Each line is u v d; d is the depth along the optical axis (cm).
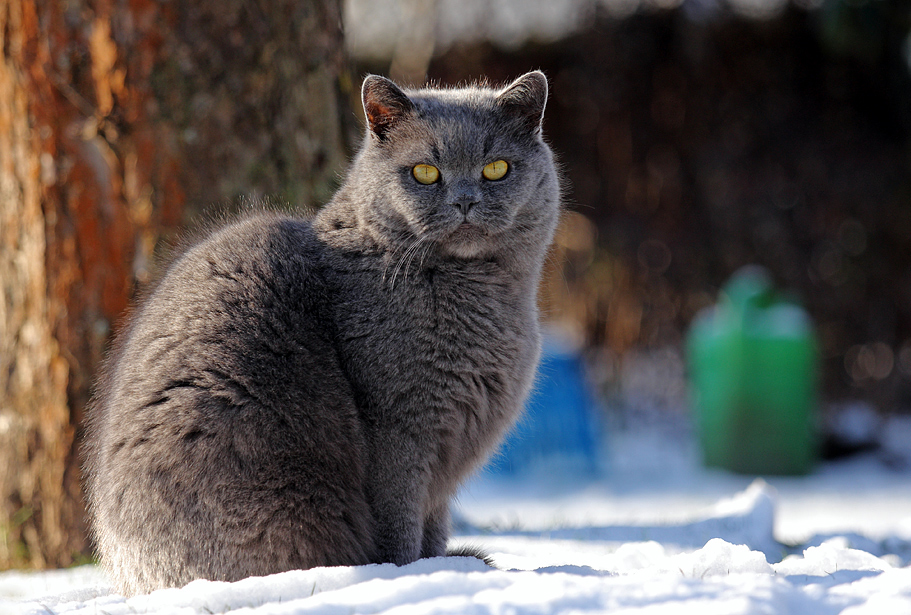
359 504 437
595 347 1496
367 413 439
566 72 1475
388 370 440
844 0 1330
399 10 1617
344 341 444
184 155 612
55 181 608
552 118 1495
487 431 473
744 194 1452
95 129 600
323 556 427
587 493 1090
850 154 1456
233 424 413
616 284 1487
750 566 423
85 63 602
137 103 602
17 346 630
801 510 947
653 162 1466
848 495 1051
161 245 609
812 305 1452
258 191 629
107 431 446
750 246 1452
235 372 420
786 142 1452
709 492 1077
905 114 1449
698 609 310
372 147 480
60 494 624
